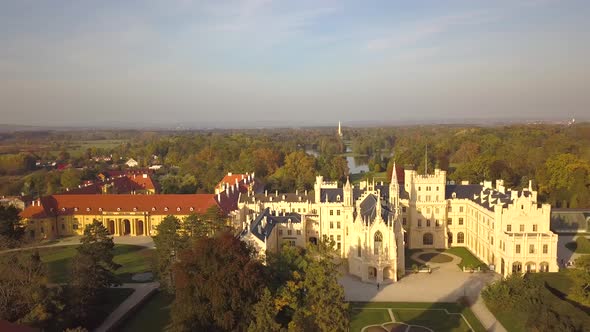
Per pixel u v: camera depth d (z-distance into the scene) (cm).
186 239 13325
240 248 10450
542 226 14850
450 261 16362
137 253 17400
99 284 11644
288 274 11038
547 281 13100
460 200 18275
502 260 14800
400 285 13925
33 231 19700
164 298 13000
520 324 10956
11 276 10412
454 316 11681
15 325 7444
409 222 18250
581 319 10381
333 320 8600
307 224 17750
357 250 14712
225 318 9569
